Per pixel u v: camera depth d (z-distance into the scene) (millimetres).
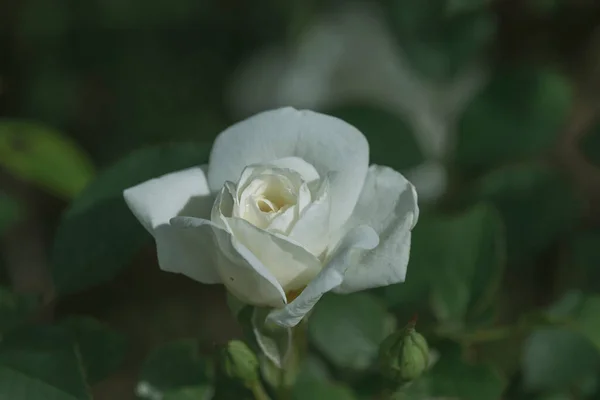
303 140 437
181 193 436
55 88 833
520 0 613
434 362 482
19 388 446
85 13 823
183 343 480
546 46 626
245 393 477
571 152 729
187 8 837
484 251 502
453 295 500
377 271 425
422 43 595
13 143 544
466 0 570
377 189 433
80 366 449
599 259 572
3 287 483
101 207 481
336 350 505
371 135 546
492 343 575
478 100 583
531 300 602
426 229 507
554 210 566
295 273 421
